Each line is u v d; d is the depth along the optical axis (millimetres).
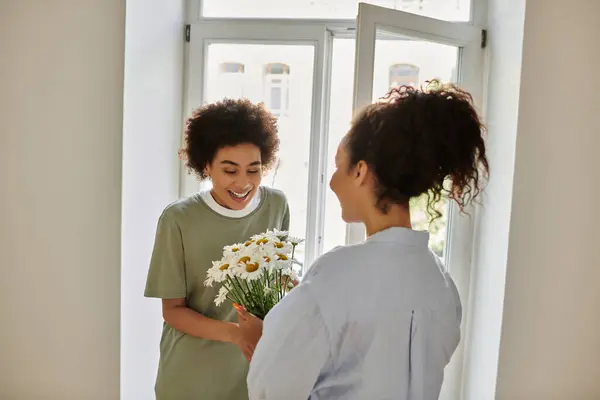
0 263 1617
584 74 1525
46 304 1619
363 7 1574
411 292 860
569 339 1604
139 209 1661
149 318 1786
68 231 1587
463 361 1948
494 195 1701
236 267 1125
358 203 928
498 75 1717
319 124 1907
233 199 1396
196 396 1407
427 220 1842
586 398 1623
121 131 1534
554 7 1509
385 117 851
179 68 1896
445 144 842
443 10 1872
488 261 1736
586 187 1556
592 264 1580
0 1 1529
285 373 851
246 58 1916
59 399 1647
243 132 1361
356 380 854
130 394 1677
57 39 1529
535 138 1543
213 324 1312
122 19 1505
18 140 1572
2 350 1646
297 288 873
